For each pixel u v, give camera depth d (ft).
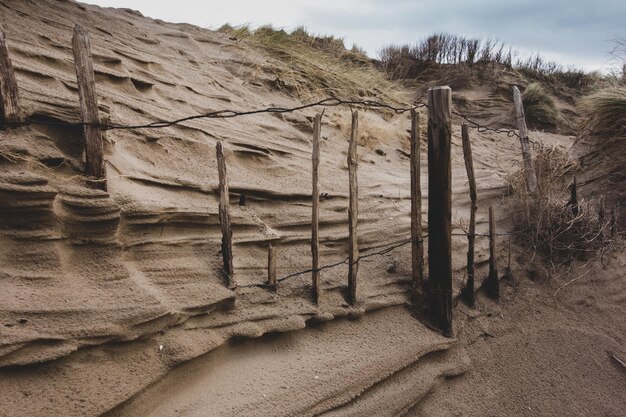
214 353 7.86
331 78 24.85
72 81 11.57
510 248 14.42
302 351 8.84
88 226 7.97
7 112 8.02
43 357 6.25
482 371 10.61
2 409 5.74
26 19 14.34
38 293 6.99
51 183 8.00
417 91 37.96
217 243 9.85
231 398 7.37
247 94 19.39
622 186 19.51
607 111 21.08
